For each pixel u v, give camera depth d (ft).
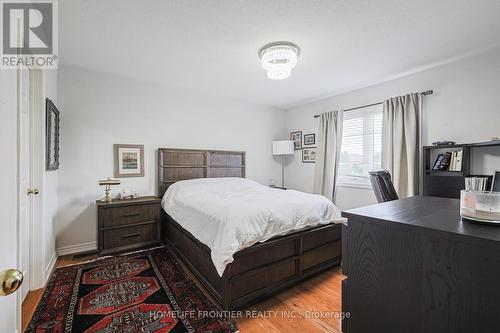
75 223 9.38
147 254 9.12
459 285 1.74
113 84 10.21
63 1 5.51
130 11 5.93
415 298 1.97
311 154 14.57
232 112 13.91
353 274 2.40
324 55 8.30
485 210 2.00
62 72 9.12
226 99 13.65
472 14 6.00
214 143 13.20
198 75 10.25
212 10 5.90
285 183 16.12
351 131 12.44
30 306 5.82
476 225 1.98
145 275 7.43
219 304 5.84
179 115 11.99
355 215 2.42
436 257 1.86
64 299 6.10
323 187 13.29
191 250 7.59
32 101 6.52
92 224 9.73
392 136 10.32
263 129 15.35
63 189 9.12
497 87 7.84
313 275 7.72
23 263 6.16
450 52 8.07
